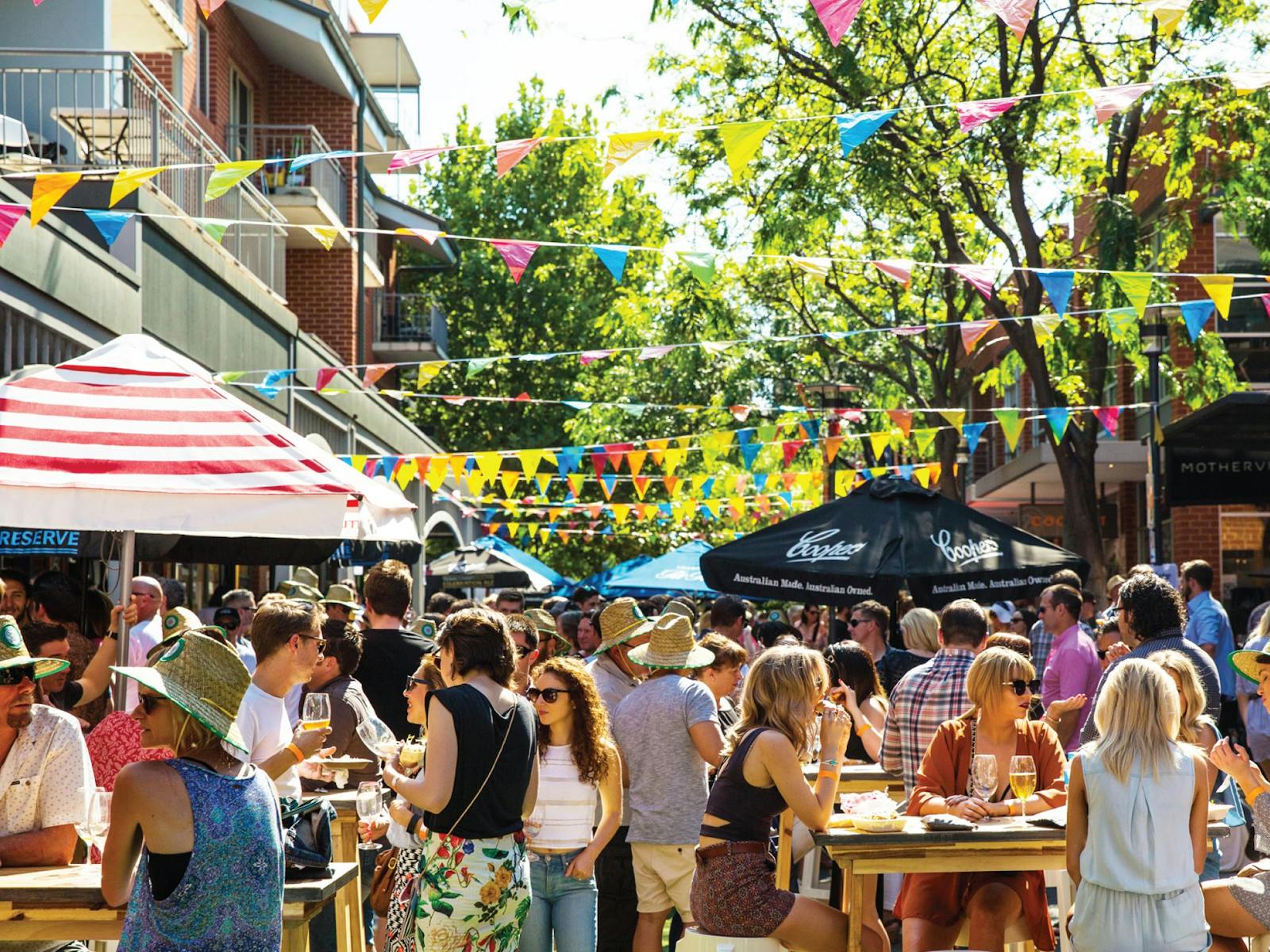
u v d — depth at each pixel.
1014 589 10.21
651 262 22.94
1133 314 9.58
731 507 25.31
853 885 5.88
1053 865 6.01
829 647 9.16
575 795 6.32
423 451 30.67
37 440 6.12
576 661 6.43
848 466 28.45
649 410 31.70
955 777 6.63
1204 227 22.56
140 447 6.22
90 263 11.75
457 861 5.19
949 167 19.83
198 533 6.04
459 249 43.16
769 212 20.22
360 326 26.27
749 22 20.64
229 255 16.03
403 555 14.34
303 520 6.14
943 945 6.34
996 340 19.67
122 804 3.97
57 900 4.66
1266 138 18.48
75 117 14.47
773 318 27.27
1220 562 22.81
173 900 3.93
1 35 16.14
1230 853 7.91
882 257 24.00
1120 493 29.23
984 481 33.81
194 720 4.09
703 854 5.87
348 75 26.84
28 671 5.02
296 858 4.83
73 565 13.30
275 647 5.98
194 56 21.58
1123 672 5.57
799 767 5.81
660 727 7.02
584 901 6.31
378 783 5.80
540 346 43.06
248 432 6.52
